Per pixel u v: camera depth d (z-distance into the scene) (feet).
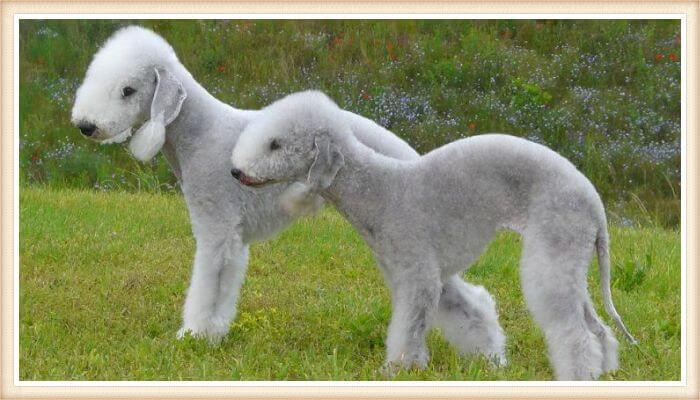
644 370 17.67
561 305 15.40
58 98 49.55
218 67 51.80
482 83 50.31
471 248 16.26
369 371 17.22
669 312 22.98
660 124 47.52
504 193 15.92
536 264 15.49
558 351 15.48
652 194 43.83
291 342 19.66
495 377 16.69
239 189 18.20
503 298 24.11
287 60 52.49
